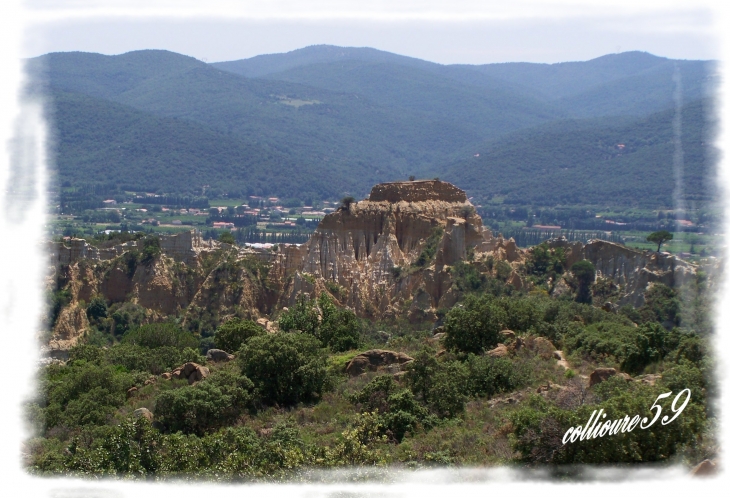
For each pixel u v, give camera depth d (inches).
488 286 5049.2
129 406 2940.5
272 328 4394.7
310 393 2977.4
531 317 3644.2
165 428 2736.2
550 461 2165.4
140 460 2285.9
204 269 5487.2
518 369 2962.6
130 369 3491.6
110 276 5305.1
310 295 5128.0
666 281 4729.3
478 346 3321.9
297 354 2982.3
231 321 3860.7
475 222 5733.3
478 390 2871.6
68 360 3843.5
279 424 2554.1
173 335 4286.4
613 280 5157.5
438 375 2795.3
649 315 4323.3
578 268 5191.9
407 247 5492.1
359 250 5477.4
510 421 2397.9
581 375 2960.1
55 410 2849.4
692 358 2928.2
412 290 5172.2
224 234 6210.6
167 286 5334.6
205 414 2731.3
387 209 5585.6
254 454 2272.4
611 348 3253.0
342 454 2233.0
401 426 2573.8
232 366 3127.5
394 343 3814.0
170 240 5575.8
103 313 5088.6
